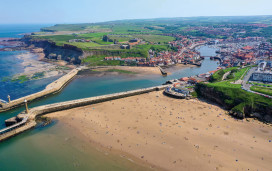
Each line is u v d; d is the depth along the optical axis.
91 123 109.50
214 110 127.12
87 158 81.50
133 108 129.12
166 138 94.56
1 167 78.25
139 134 97.88
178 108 129.38
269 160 80.44
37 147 90.00
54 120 114.94
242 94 128.62
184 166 76.81
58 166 77.56
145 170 74.94
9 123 113.38
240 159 80.88
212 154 83.56
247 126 107.12
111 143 90.88
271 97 120.12
